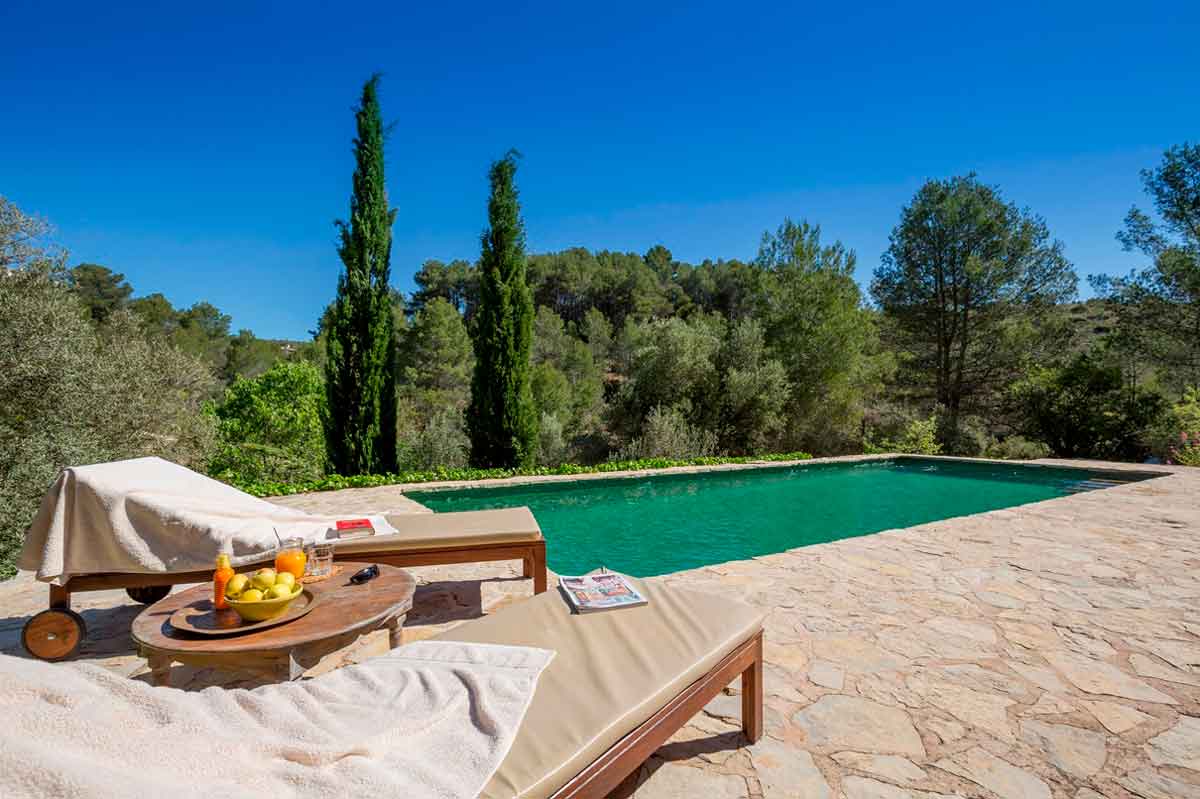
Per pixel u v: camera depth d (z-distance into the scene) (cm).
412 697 155
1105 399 1656
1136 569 468
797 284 1900
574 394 2586
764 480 1216
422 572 483
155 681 227
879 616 366
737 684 282
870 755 221
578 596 236
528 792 124
